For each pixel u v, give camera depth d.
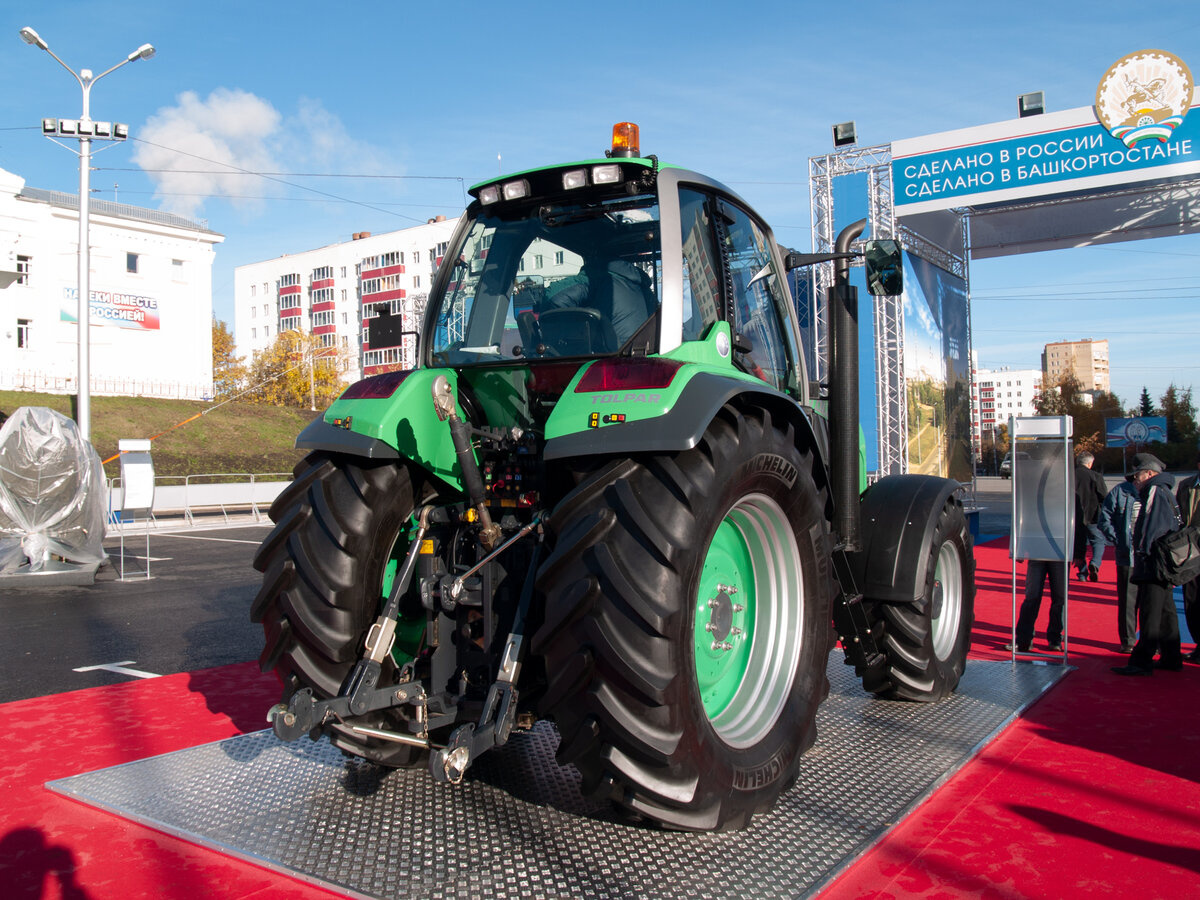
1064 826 2.95
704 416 2.44
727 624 3.01
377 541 2.92
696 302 3.05
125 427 28.70
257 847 2.68
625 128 3.17
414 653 3.09
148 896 2.44
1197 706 4.59
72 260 35.94
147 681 5.52
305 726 2.41
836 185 14.97
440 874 2.48
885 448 14.62
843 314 3.69
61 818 3.03
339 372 57.25
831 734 3.86
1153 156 12.87
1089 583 9.85
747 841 2.70
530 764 3.43
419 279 63.91
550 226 3.17
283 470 28.34
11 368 33.97
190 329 40.47
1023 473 5.86
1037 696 4.65
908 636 4.24
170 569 11.88
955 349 16.98
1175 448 63.75
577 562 2.45
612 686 2.38
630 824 2.82
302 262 69.88
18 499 10.38
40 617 8.16
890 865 2.65
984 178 13.85
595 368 2.65
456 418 2.68
